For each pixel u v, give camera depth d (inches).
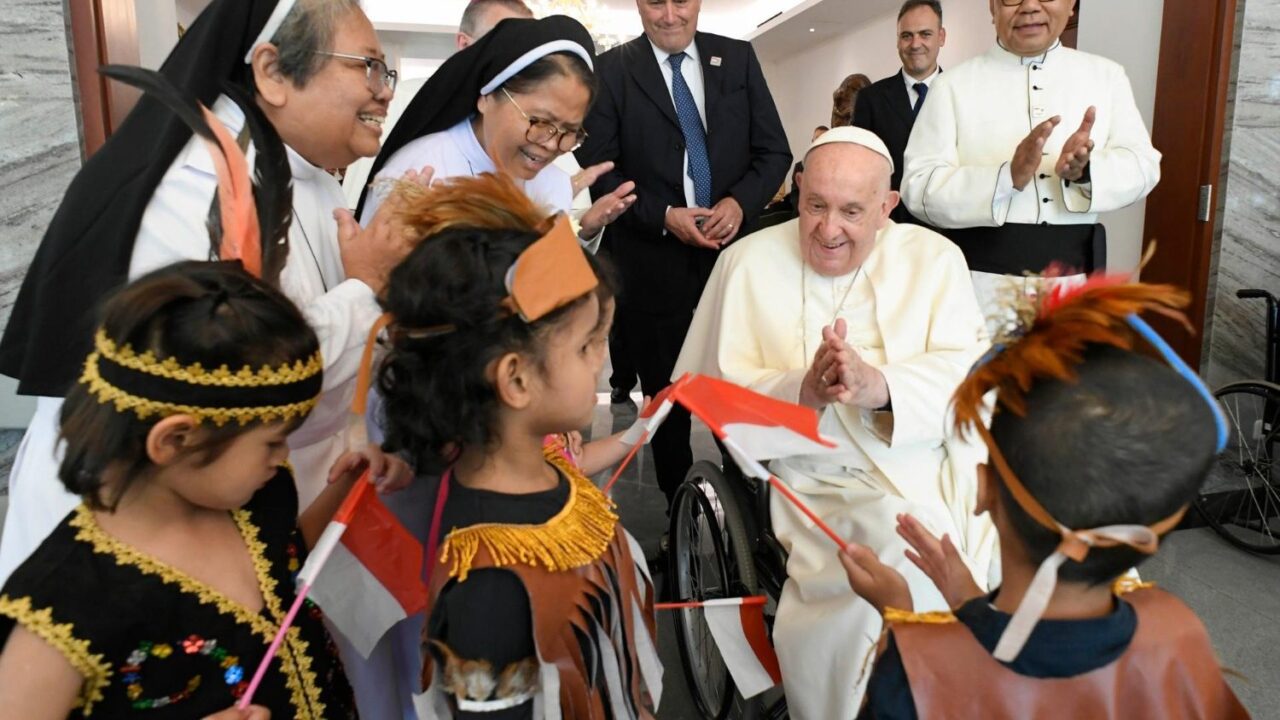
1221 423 35.5
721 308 96.5
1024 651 36.5
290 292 59.1
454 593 41.0
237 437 38.5
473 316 40.0
